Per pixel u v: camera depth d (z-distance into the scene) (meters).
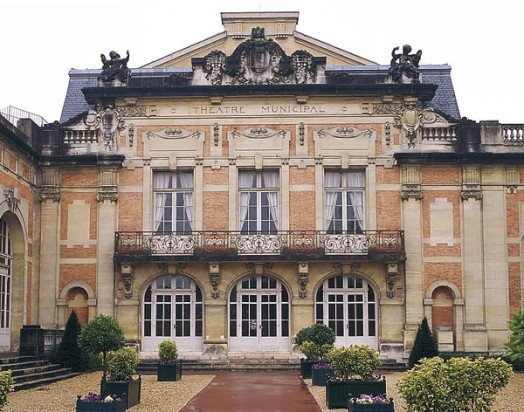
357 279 29.23
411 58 30.05
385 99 29.70
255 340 29.06
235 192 29.55
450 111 32.88
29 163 28.84
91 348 21.16
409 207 29.22
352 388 17.06
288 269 29.09
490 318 28.72
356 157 29.61
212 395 19.50
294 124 29.80
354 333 29.03
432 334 28.50
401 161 29.34
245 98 29.94
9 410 16.88
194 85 29.88
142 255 28.77
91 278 29.25
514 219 29.23
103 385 17.25
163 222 29.91
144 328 29.22
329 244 29.00
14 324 27.94
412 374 12.48
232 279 29.08
